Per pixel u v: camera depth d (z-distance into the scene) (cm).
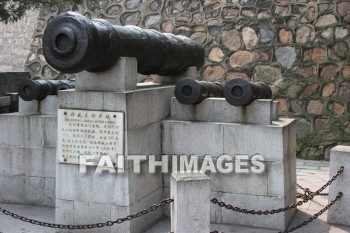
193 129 498
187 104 508
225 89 488
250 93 476
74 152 457
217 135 490
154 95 491
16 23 1110
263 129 472
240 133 481
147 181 479
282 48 912
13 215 412
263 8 932
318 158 869
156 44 521
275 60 916
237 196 486
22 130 547
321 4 892
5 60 1120
